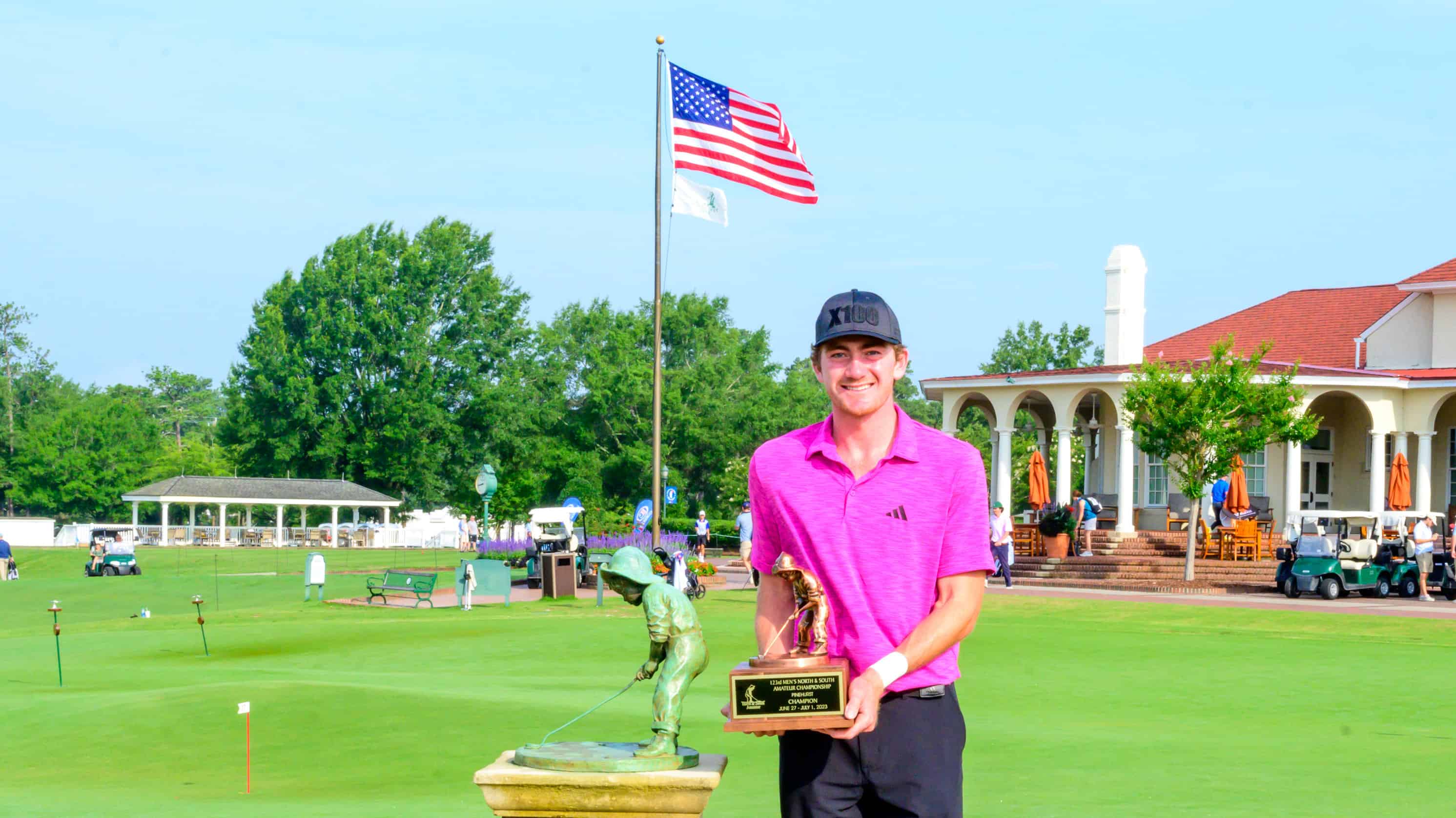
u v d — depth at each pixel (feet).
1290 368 135.74
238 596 126.31
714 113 86.02
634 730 40.29
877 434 14.90
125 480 350.64
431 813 29.63
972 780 32.19
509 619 86.43
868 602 14.52
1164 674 56.13
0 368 402.52
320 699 44.88
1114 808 28.66
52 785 34.06
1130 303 155.22
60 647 69.56
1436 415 147.33
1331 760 35.19
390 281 314.35
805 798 14.39
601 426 309.01
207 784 33.86
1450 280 145.28
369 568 176.86
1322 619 85.46
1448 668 58.59
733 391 311.47
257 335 312.29
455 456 309.42
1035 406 162.81
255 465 316.40
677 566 102.01
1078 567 125.39
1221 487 137.80
